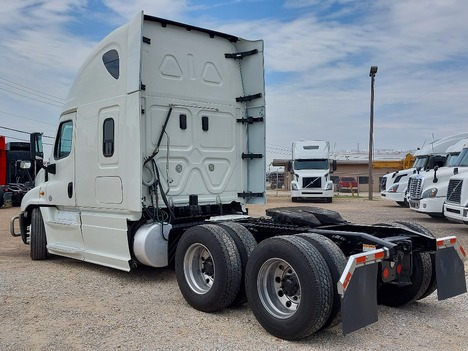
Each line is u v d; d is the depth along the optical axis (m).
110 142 6.65
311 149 25.89
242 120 7.64
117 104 6.54
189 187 6.97
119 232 6.51
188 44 7.11
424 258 5.27
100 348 4.23
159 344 4.33
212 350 4.19
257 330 4.71
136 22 6.25
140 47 6.17
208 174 7.22
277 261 4.54
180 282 5.53
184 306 5.51
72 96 7.50
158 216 6.46
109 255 6.72
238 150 7.62
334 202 25.86
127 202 6.33
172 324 4.88
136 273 7.15
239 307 5.47
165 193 6.67
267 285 4.68
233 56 7.61
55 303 5.61
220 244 5.09
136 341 4.40
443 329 4.77
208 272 5.37
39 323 4.90
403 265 4.86
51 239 7.98
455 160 14.81
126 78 6.38
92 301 5.71
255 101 7.62
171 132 6.82
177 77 6.94
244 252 5.15
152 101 6.65
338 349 4.22
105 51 6.82
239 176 7.63
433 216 15.19
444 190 13.77
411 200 15.00
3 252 9.20
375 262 4.33
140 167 6.15
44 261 8.20
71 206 7.42
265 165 7.57
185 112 7.00
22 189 22.73
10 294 5.99
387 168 40.84
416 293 5.31
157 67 6.74
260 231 5.67
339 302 4.21
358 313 4.10
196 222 6.83
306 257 4.23
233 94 7.60
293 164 26.23
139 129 6.15
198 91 7.16
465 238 10.73
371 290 4.25
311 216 5.68
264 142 7.56
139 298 5.84
